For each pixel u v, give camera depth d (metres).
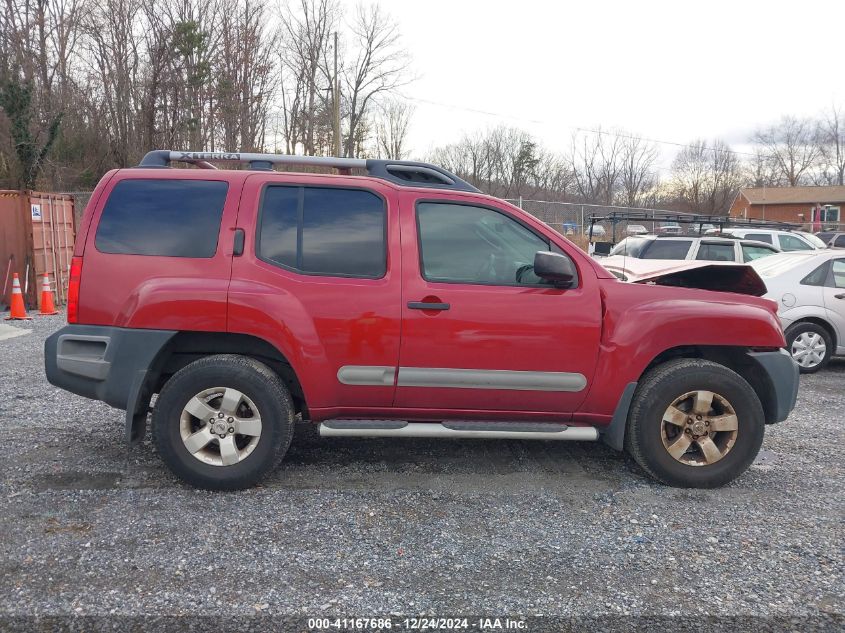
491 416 4.38
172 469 4.08
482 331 4.17
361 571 3.19
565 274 4.06
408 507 3.95
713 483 4.36
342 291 4.12
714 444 4.38
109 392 4.07
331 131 38.34
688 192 56.75
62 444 4.89
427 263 4.25
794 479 4.59
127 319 4.02
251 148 34.44
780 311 8.40
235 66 33.62
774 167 67.12
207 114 32.25
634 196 56.19
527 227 4.36
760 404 4.38
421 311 4.14
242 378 4.04
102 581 3.04
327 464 4.66
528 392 4.28
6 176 20.09
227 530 3.58
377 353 4.14
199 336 4.21
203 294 4.02
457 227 4.33
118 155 30.00
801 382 7.96
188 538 3.47
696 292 4.46
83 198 19.72
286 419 4.13
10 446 4.82
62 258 13.65
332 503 3.98
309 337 4.08
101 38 30.27
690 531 3.72
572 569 3.27
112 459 4.61
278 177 4.28
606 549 3.48
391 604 2.92
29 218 12.33
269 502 3.96
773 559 3.41
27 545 3.35
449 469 4.62
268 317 4.03
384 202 4.30
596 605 2.95
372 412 4.33
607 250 11.93
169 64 29.86
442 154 52.91
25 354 8.27
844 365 9.21
